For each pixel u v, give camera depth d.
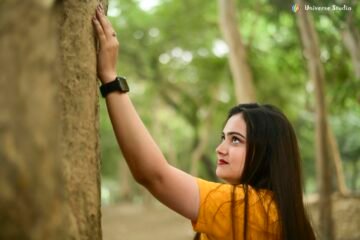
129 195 29.55
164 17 17.34
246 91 9.62
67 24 1.81
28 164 1.02
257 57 14.27
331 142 9.92
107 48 1.93
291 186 1.97
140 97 23.92
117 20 17.70
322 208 7.91
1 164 1.00
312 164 17.66
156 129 23.92
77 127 1.77
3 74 1.03
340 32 7.83
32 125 1.04
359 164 16.80
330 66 10.38
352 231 8.09
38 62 1.07
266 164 2.02
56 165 1.09
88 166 1.79
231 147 2.08
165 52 18.67
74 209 1.71
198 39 17.92
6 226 1.00
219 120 20.31
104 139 27.08
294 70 13.40
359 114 15.27
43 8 1.09
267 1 8.81
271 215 1.88
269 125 2.03
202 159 21.09
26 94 1.04
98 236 1.81
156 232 14.15
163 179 1.84
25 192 1.01
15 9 1.06
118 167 32.53
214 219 1.84
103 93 1.91
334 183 10.96
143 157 1.83
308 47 8.12
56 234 1.08
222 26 9.85
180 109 20.81
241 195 1.88
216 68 18.09
